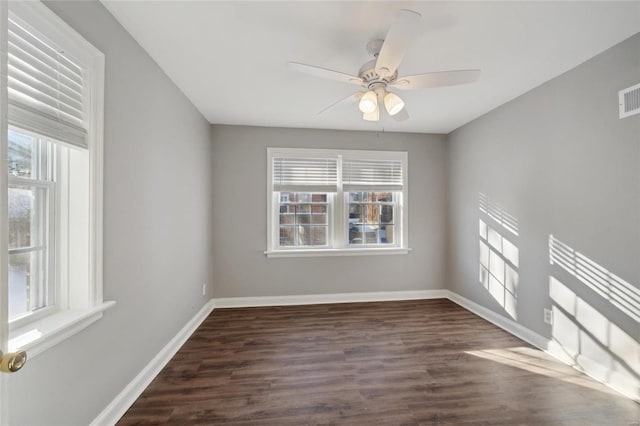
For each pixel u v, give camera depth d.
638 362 1.81
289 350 2.49
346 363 2.28
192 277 2.92
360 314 3.39
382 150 3.97
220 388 1.95
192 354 2.43
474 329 2.95
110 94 1.59
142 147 1.94
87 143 1.40
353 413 1.71
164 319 2.26
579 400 1.82
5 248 0.68
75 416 1.34
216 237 3.66
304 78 2.43
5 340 0.68
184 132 2.72
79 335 1.36
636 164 1.83
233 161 3.69
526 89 2.64
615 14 1.65
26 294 1.24
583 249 2.16
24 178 1.21
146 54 2.00
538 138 2.56
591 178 2.10
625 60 1.89
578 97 2.20
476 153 3.43
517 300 2.80
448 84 1.85
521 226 2.76
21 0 1.05
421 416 1.68
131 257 1.80
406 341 2.67
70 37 1.28
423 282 4.05
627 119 1.87
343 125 3.71
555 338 2.39
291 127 3.78
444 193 4.10
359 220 4.01
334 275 3.87
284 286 3.78
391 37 1.43
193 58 2.11
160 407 1.75
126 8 1.58
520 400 1.82
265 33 1.83
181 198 2.63
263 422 1.64
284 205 3.87
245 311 3.51
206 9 1.61
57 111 1.24
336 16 1.68
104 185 1.53
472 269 3.51
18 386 1.08
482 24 1.75
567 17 1.68
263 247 3.74
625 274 1.88
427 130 3.95
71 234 1.40
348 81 1.88
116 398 1.65
